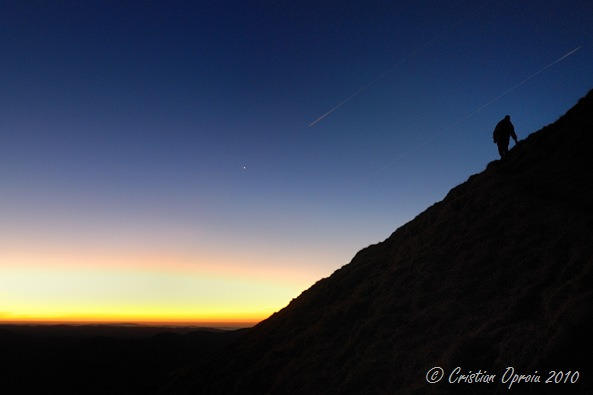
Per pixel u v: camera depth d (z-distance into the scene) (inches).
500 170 814.5
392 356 490.6
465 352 407.5
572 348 349.1
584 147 744.3
